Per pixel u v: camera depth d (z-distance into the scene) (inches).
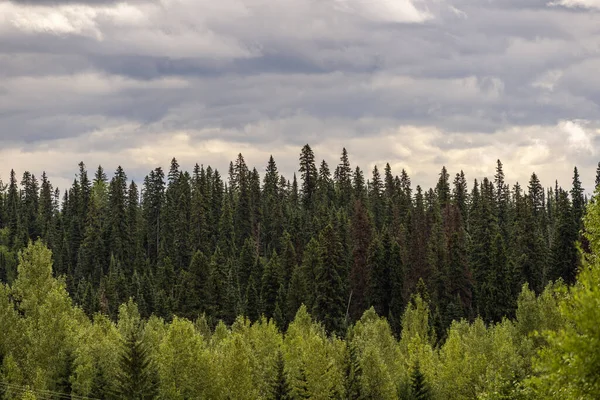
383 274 3863.2
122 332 2482.8
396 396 2197.3
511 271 3809.1
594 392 708.0
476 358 2281.0
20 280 2402.8
